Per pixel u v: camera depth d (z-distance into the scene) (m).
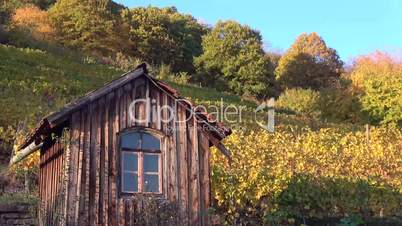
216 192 17.53
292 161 22.58
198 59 62.19
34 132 14.02
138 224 13.54
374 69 55.31
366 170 23.53
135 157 14.09
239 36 62.44
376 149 25.30
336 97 47.31
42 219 14.58
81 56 46.88
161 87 14.64
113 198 13.49
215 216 16.70
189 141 14.73
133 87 14.41
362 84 47.19
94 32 55.50
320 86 65.62
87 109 13.81
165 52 61.53
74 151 13.45
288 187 18.47
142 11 64.75
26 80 31.86
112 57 54.16
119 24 58.47
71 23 55.31
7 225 14.76
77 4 56.91
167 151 14.37
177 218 13.98
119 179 13.75
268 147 23.64
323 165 22.95
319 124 37.88
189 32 68.19
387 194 20.08
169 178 14.20
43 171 15.89
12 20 52.88
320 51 68.81
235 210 17.61
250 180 17.86
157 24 63.69
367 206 19.70
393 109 43.12
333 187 19.36
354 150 25.38
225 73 60.47
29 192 16.81
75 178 13.30
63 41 53.91
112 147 13.84
